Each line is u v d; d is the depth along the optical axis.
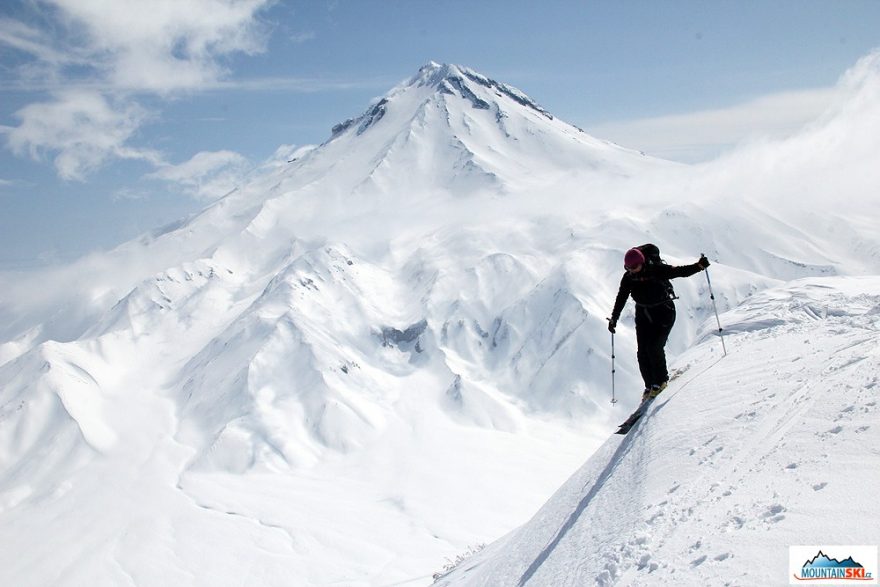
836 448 5.09
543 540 8.36
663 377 9.50
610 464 8.48
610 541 5.95
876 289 12.88
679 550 4.80
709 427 7.07
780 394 6.94
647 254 9.27
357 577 98.12
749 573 3.92
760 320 12.34
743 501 5.01
